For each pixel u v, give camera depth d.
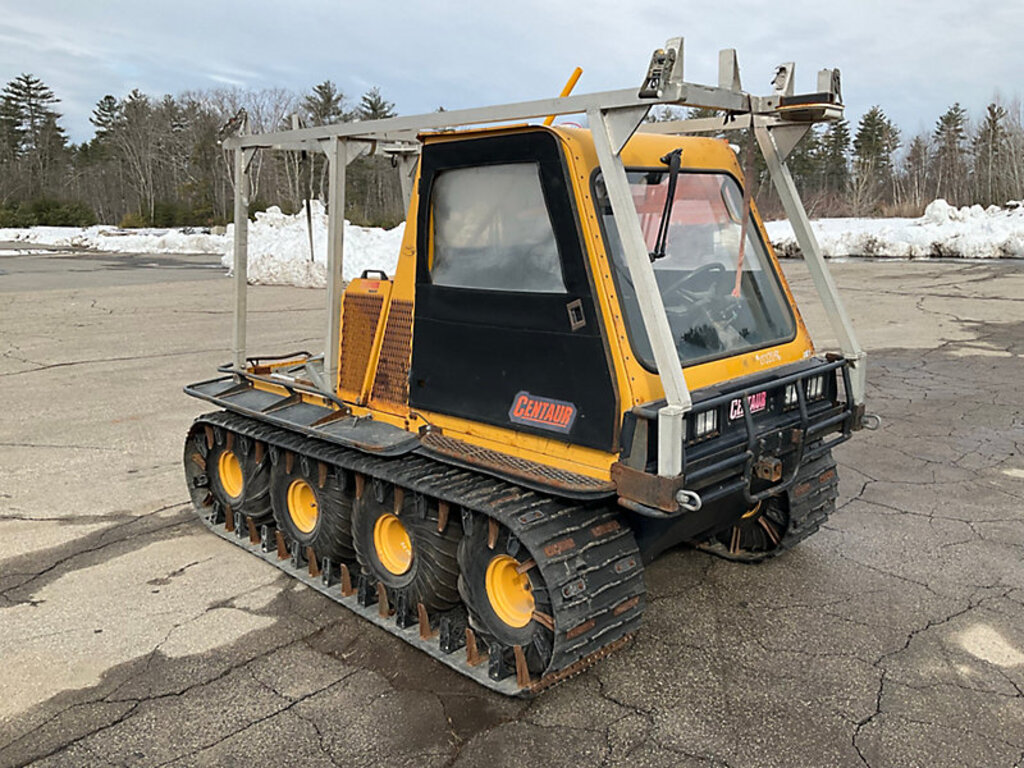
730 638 4.03
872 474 6.40
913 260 26.09
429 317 3.88
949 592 4.48
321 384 4.69
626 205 3.07
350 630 4.19
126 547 5.27
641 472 3.06
